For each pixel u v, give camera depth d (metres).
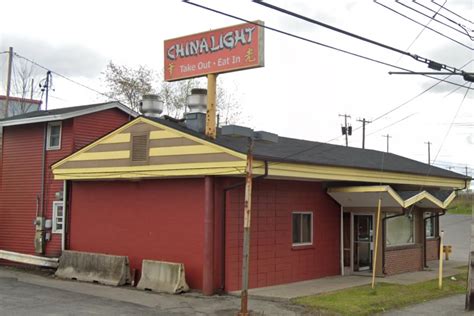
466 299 12.20
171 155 14.41
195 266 14.14
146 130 15.09
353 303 12.12
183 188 14.70
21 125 20.77
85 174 16.59
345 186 17.19
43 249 19.05
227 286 13.68
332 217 17.59
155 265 14.41
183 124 16.12
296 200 16.14
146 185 15.68
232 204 13.98
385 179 17.73
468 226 49.88
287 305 12.12
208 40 15.22
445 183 21.23
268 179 15.13
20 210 20.31
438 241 23.39
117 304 12.15
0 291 13.61
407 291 13.95
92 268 15.96
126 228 16.09
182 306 12.05
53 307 11.57
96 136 20.09
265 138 11.80
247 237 11.13
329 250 17.31
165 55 16.25
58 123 19.70
